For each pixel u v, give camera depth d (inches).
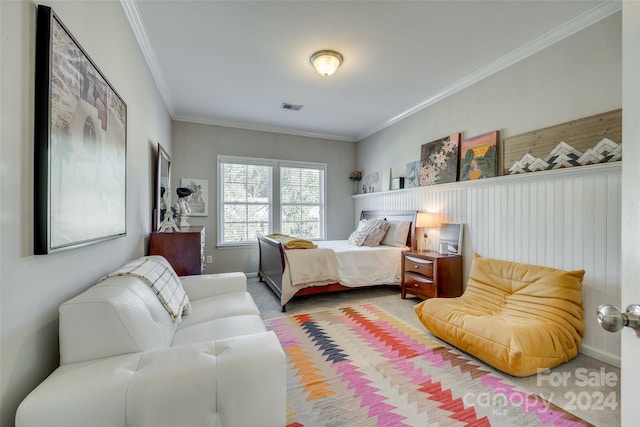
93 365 39.7
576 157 88.3
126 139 76.8
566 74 92.0
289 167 206.7
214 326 64.9
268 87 135.0
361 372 75.1
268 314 119.0
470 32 93.7
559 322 79.1
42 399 33.9
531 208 100.4
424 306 97.1
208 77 124.2
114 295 45.3
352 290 155.5
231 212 190.2
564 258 90.6
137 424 36.2
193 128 179.3
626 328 24.9
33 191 38.5
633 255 24.0
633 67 24.5
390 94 142.8
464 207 128.3
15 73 35.5
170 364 39.9
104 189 60.0
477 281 104.5
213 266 183.5
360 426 56.1
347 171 225.1
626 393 24.7
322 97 146.9
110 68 67.1
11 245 34.7
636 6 24.5
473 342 78.4
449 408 61.4
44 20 39.7
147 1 78.4
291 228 207.0
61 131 43.3
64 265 46.5
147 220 106.6
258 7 81.7
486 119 119.3
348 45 101.0
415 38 96.8
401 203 171.6
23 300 36.7
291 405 62.2
